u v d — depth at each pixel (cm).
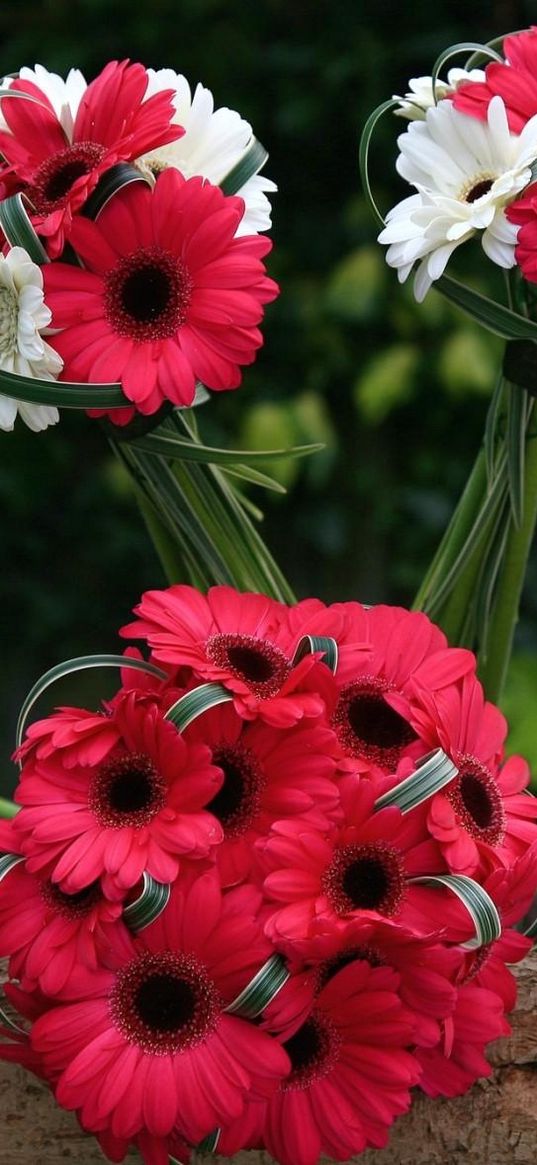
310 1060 134
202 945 132
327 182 312
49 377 137
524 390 146
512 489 148
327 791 133
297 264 315
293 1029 132
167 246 137
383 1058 133
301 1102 134
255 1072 132
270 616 141
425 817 134
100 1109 131
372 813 134
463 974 135
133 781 134
